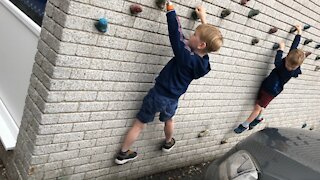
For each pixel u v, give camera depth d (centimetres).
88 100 284
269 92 450
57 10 250
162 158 395
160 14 287
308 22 467
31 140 280
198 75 302
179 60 289
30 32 320
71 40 249
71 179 316
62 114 275
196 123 407
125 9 264
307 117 664
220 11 336
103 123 306
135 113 324
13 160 310
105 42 267
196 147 434
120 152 335
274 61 454
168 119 334
